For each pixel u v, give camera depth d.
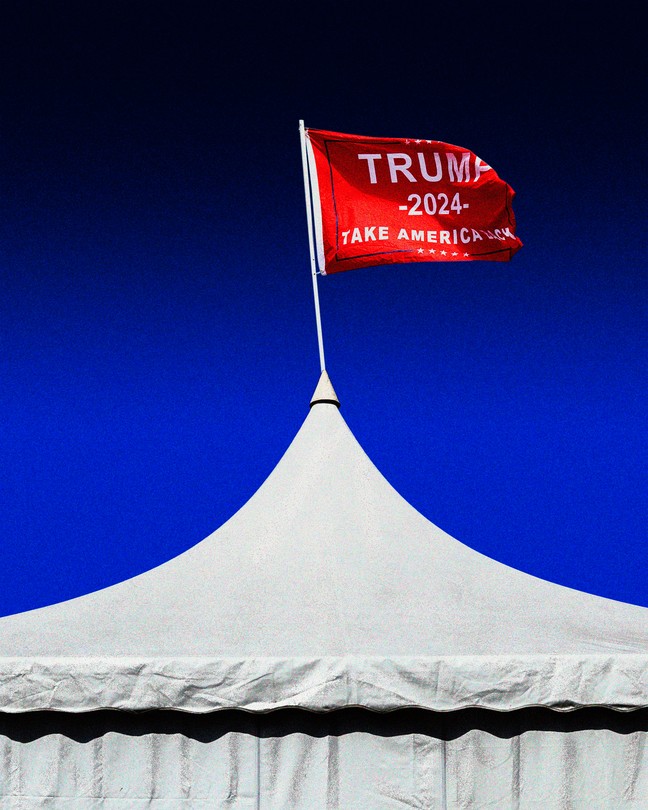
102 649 4.81
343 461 7.14
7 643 5.04
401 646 4.76
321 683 4.54
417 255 7.88
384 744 4.76
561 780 4.72
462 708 4.51
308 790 4.72
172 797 4.73
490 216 8.06
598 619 5.64
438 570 6.08
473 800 4.69
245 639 4.93
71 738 4.84
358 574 5.91
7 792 4.79
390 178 8.03
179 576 6.11
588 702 4.52
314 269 7.96
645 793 4.71
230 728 4.79
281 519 6.60
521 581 6.21
